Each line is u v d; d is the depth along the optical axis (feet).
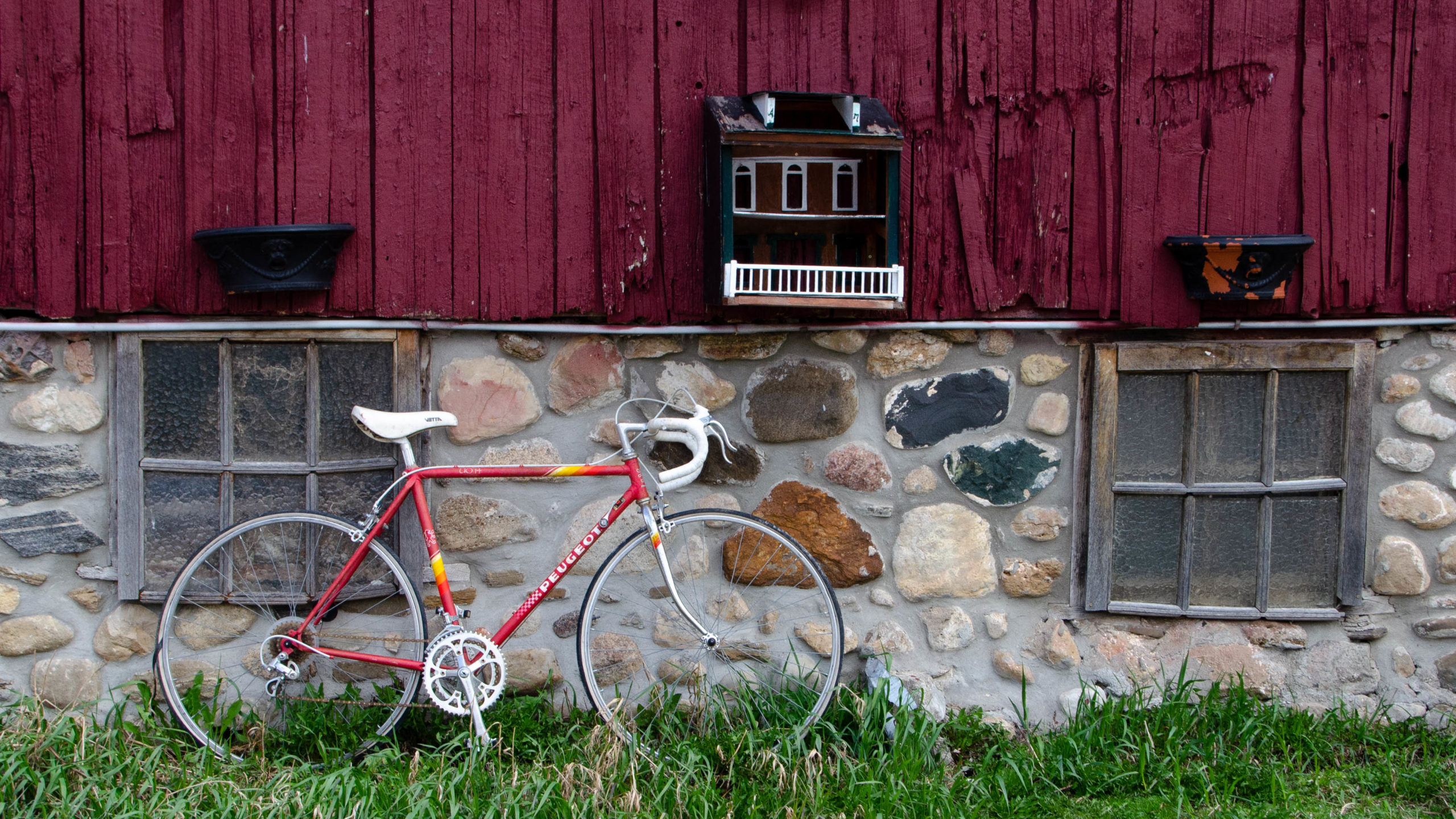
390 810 7.38
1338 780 8.54
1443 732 9.33
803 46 9.09
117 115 8.50
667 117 9.03
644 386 9.34
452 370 9.13
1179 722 9.06
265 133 8.64
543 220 8.98
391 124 8.75
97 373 8.77
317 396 9.00
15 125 8.42
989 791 8.24
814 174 8.86
